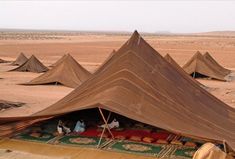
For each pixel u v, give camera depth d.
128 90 9.66
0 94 16.89
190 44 65.19
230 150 8.11
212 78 22.78
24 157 8.37
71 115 11.23
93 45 59.12
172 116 9.22
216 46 59.72
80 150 8.88
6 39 75.19
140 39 11.14
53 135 10.03
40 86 19.30
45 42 67.00
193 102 10.23
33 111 13.36
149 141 9.50
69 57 20.59
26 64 26.20
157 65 10.77
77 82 19.23
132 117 8.77
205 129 9.08
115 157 8.41
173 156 8.50
